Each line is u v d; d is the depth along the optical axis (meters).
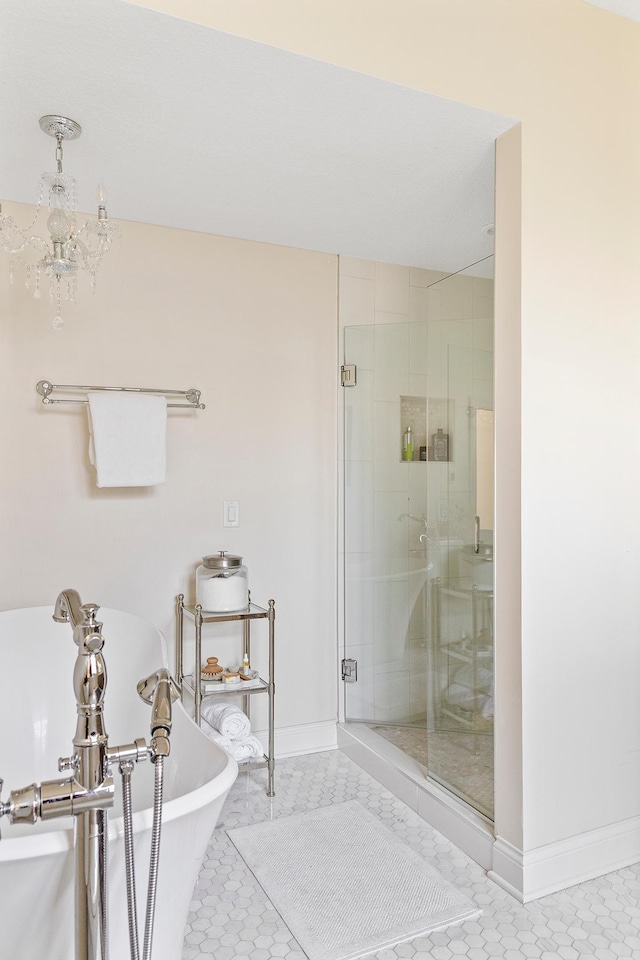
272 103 1.83
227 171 2.23
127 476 2.56
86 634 1.17
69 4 1.44
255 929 1.88
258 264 3.00
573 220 2.08
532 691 2.00
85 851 1.13
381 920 1.90
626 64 2.21
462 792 2.41
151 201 2.49
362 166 2.21
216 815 1.39
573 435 2.08
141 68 1.67
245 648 2.97
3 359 2.53
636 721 2.22
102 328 2.69
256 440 3.00
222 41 1.57
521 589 1.98
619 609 2.18
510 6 1.96
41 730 2.34
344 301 3.20
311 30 1.65
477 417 2.43
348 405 3.17
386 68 1.74
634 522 2.21
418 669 3.12
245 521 2.98
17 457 2.55
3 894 1.13
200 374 2.88
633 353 2.21
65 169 2.21
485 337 2.41
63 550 2.62
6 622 2.35
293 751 3.10
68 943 1.22
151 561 2.78
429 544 2.63
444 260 3.12
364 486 3.17
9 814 1.08
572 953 1.77
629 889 2.05
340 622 3.19
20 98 1.79
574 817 2.09
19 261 2.54
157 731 1.18
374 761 2.86
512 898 2.00
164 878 1.28
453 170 2.24
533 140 1.99
